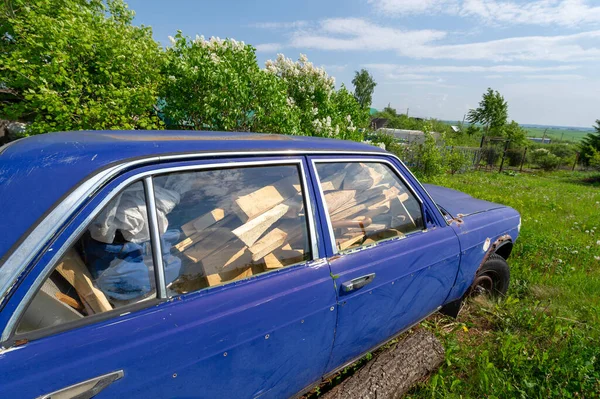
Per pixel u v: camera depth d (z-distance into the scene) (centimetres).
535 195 1097
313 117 677
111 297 122
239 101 533
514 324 321
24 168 119
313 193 183
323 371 194
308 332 171
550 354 278
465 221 279
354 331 197
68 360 106
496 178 1702
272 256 165
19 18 475
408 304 229
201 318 135
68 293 114
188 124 556
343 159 203
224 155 154
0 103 470
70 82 414
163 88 522
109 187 120
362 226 205
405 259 216
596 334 306
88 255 119
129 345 117
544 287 397
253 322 148
